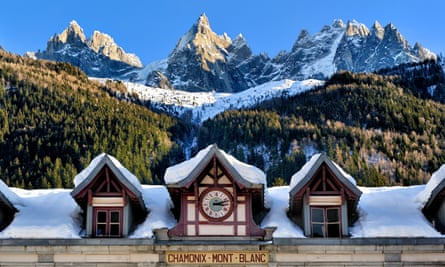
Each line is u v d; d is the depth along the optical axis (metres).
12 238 28.66
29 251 28.67
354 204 29.62
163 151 153.75
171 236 28.84
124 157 137.88
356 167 130.50
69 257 28.75
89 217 29.33
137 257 28.70
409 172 132.00
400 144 149.62
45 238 28.75
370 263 28.34
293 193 28.89
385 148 145.38
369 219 29.88
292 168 134.38
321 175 29.39
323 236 29.09
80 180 29.97
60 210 30.92
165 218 30.58
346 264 28.36
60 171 122.25
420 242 28.20
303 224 29.64
